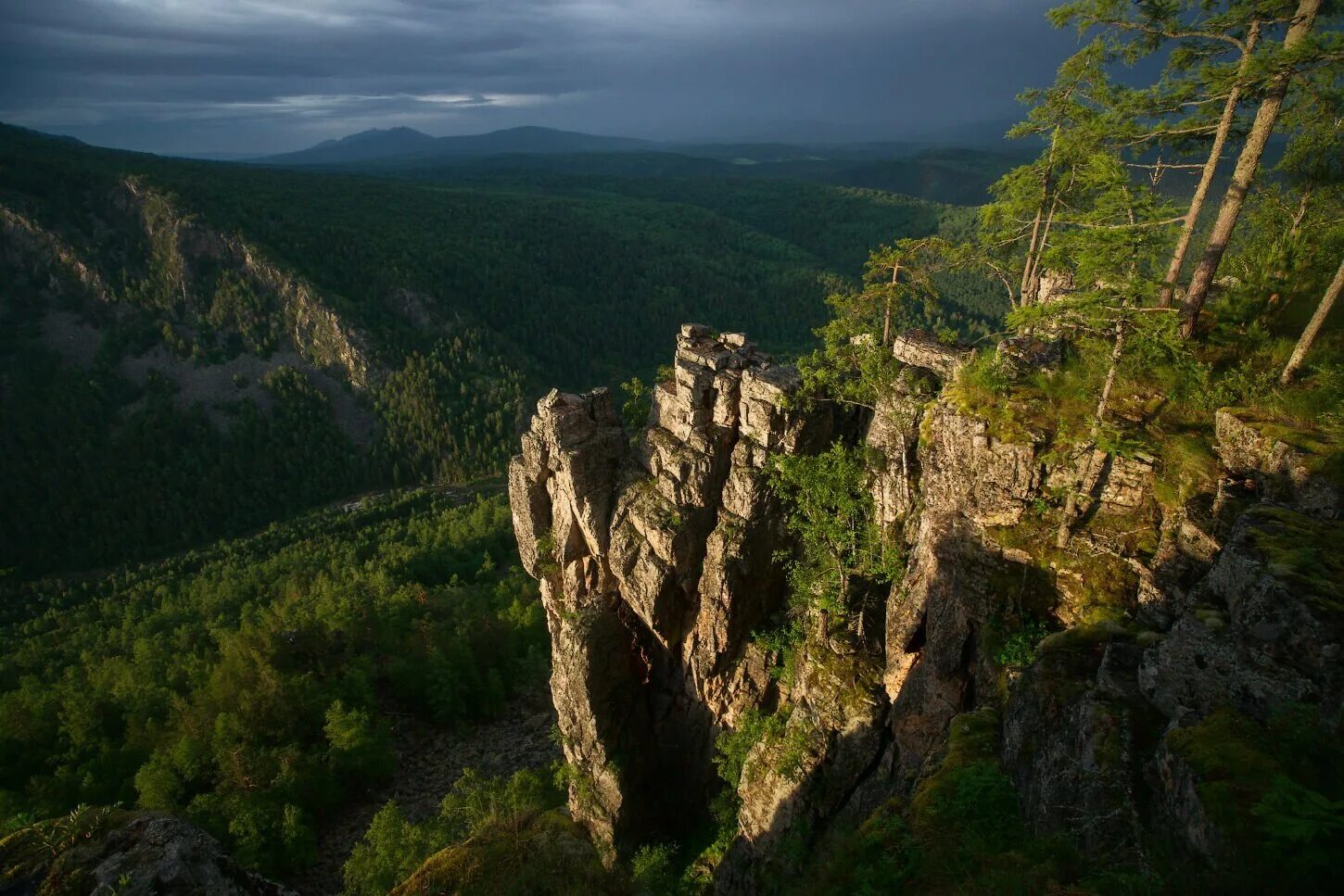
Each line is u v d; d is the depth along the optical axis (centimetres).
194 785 7094
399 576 14300
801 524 4328
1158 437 2831
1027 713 2192
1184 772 1507
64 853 1353
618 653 5128
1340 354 2836
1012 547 3012
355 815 7262
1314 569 1769
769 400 4400
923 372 3984
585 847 1914
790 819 3862
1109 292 2733
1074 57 3312
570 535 5156
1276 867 1195
